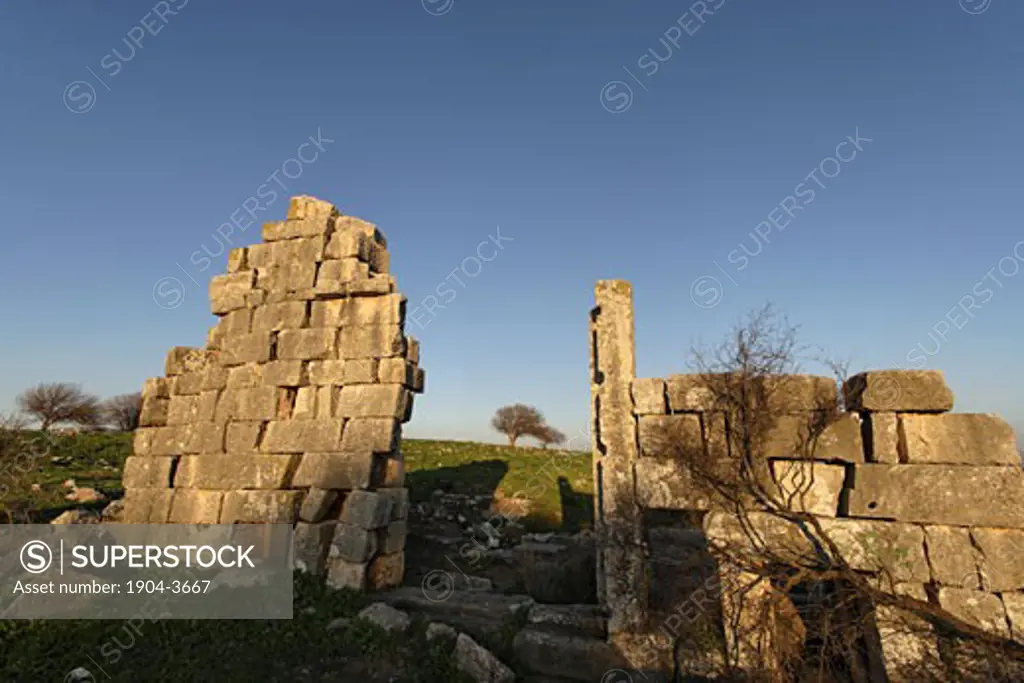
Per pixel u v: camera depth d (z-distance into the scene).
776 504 7.13
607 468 8.58
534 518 20.83
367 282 12.80
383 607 9.91
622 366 8.84
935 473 7.13
